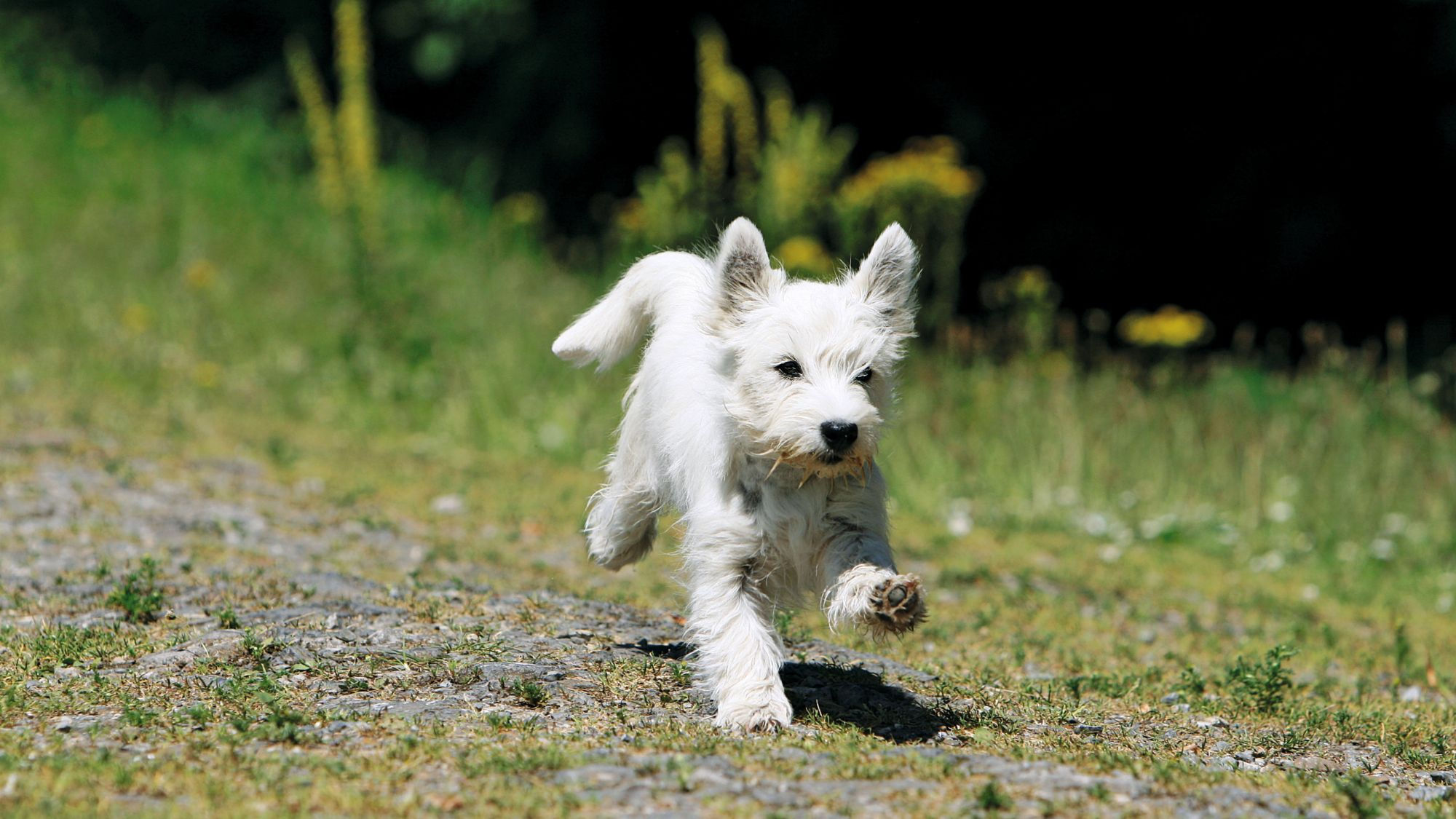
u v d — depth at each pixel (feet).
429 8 94.84
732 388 21.61
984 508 48.06
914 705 23.03
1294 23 82.02
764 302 21.90
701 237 64.39
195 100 99.40
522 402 56.90
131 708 20.08
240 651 23.25
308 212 81.35
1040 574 39.32
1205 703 25.64
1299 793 18.37
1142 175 88.84
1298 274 85.97
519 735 19.54
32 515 35.19
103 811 15.69
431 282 69.72
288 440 50.39
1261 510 48.57
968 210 87.25
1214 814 16.74
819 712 21.77
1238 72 83.87
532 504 43.70
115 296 66.90
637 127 95.66
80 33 104.06
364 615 26.45
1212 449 51.80
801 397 20.68
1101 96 86.28
